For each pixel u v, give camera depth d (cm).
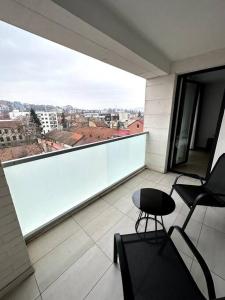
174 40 183
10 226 101
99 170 220
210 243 144
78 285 110
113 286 109
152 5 125
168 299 79
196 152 478
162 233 125
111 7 129
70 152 172
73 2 107
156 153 311
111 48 162
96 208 198
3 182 94
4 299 103
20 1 93
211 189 172
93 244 144
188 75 256
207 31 163
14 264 107
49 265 124
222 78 385
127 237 121
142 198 151
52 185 162
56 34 135
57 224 170
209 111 486
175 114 284
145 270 95
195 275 115
